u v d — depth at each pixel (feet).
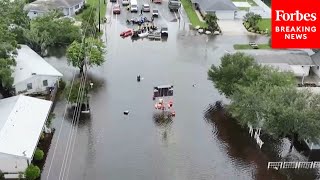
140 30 304.30
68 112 198.80
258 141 179.22
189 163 166.40
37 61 225.76
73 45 234.17
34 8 317.22
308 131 163.12
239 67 200.75
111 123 191.42
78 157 167.02
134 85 227.81
